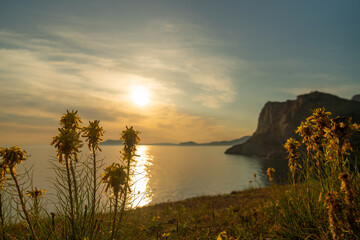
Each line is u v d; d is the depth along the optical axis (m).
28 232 2.92
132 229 5.29
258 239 3.68
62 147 2.47
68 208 2.80
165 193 43.12
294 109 121.69
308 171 3.18
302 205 3.33
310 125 2.89
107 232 2.90
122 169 2.63
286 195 3.76
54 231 2.69
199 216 7.29
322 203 2.96
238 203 9.72
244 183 50.19
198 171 89.38
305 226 2.96
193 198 14.08
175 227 5.89
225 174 73.75
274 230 3.48
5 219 2.95
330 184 2.80
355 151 2.39
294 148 3.39
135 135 2.94
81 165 2.79
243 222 5.01
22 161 2.42
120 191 2.69
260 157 124.12
